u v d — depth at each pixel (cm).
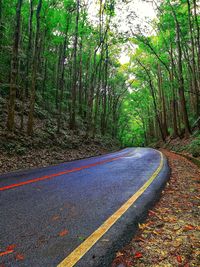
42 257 272
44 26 2019
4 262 261
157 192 603
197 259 277
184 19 2364
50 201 507
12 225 370
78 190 612
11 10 1986
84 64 4056
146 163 1251
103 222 384
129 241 326
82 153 1898
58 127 1905
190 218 418
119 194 570
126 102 6612
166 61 3253
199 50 1988
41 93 2570
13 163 1081
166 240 330
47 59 2681
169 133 3931
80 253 281
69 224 375
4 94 1952
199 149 1565
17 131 1409
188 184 729
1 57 2008
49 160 1338
